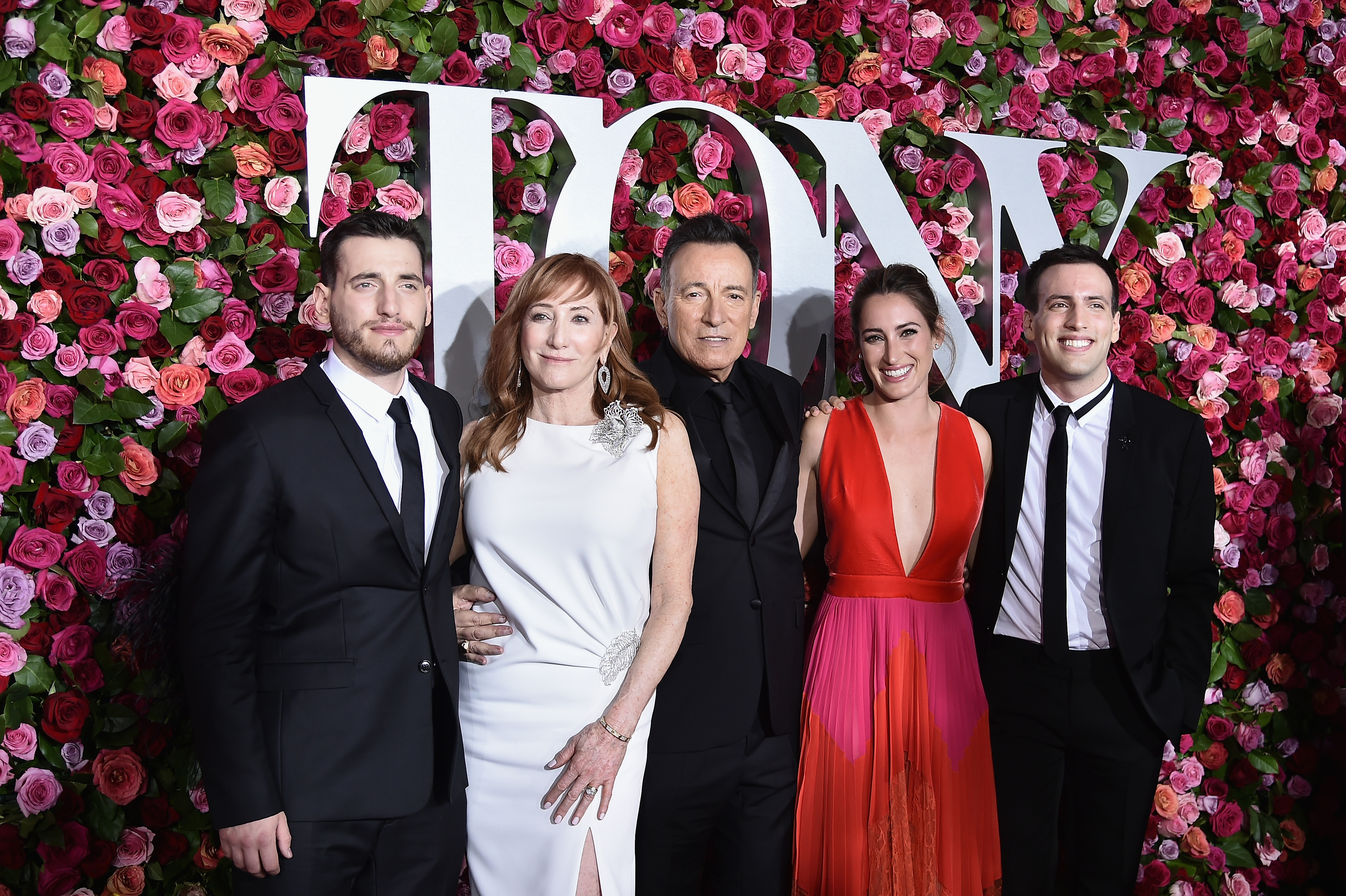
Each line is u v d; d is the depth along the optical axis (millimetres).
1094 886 2213
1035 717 2193
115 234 1978
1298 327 2986
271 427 1574
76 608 1960
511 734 1754
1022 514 2203
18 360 1934
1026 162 2676
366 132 2150
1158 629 2180
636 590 1798
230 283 2076
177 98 2033
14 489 1923
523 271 2266
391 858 1672
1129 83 2852
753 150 2418
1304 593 2881
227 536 1520
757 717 1991
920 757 2064
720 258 1994
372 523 1612
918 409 2166
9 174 1917
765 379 2094
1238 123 2910
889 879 2051
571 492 1765
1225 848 2797
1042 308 2209
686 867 1962
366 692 1607
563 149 2314
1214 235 2873
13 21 1921
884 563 2098
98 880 1998
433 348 2180
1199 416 2291
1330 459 2932
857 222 2520
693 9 2479
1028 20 2744
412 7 2209
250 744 1498
